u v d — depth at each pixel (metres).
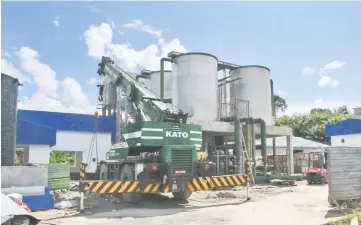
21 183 10.74
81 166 10.99
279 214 10.23
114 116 24.31
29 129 19.12
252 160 23.06
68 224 8.82
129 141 12.72
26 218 6.89
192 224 8.79
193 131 12.85
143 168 11.69
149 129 12.03
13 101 12.91
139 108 14.55
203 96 23.20
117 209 11.36
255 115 26.61
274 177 23.16
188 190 12.39
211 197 14.62
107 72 19.31
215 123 22.47
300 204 12.30
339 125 26.78
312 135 49.03
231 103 27.28
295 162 30.00
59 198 13.84
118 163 13.41
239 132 22.42
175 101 23.81
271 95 29.52
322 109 57.56
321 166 23.77
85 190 10.86
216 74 24.52
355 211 9.31
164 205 12.31
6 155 12.48
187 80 23.33
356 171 10.91
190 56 23.52
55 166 15.62
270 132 25.62
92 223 8.96
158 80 29.23
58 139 22.86
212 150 21.92
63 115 23.20
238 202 13.12
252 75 27.05
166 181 11.67
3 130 12.32
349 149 10.90
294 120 51.44
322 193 16.02
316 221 9.02
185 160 12.09
